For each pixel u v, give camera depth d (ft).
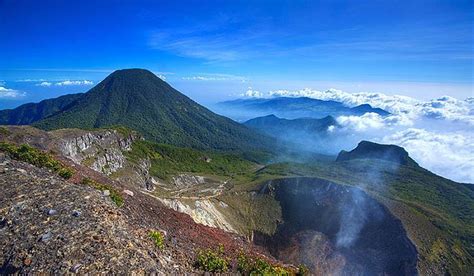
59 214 46.80
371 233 390.01
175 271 45.14
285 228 424.87
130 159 611.88
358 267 358.43
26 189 54.03
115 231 45.65
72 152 420.77
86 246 40.24
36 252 38.63
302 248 393.29
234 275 60.34
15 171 62.34
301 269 81.20
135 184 480.23
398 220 387.55
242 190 482.28
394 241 368.48
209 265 56.75
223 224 372.99
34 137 211.61
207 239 88.84
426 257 340.39
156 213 90.22
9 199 50.01
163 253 50.72
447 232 403.75
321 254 381.40
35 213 46.62
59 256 38.04
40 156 83.05
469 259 358.43
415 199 574.97
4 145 81.35
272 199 465.06
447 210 552.41
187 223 99.14
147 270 38.88
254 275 61.62
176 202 306.14
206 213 357.82
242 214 434.30
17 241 40.50
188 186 602.85
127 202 82.07
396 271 341.62
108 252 39.91
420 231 378.94
